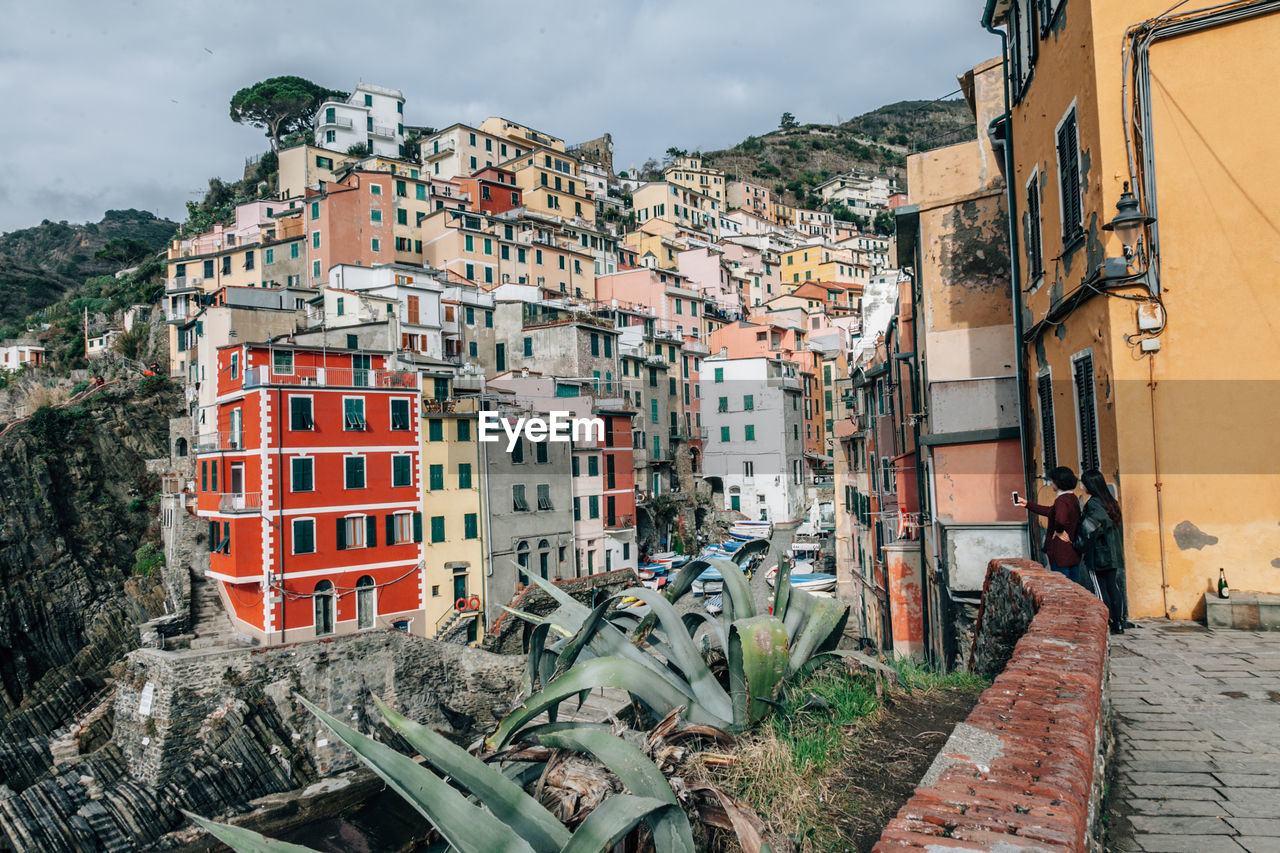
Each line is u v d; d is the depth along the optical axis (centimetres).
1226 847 440
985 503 1714
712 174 13175
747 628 636
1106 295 1053
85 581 5144
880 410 3150
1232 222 995
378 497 3781
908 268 2425
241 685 3097
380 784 3031
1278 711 651
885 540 2794
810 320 8750
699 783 498
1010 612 930
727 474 6247
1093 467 1168
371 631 3425
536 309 5931
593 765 494
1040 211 1385
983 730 404
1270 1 981
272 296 5759
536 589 4316
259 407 3459
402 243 7262
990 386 1723
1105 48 1053
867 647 3319
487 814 374
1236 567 977
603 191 11669
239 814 2830
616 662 590
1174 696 705
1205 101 1010
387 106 11006
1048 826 297
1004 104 1791
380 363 4109
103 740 3419
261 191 10531
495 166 9775
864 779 576
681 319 7869
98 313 8769
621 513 5097
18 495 5175
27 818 2659
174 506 4572
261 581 3422
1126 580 1021
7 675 4647
